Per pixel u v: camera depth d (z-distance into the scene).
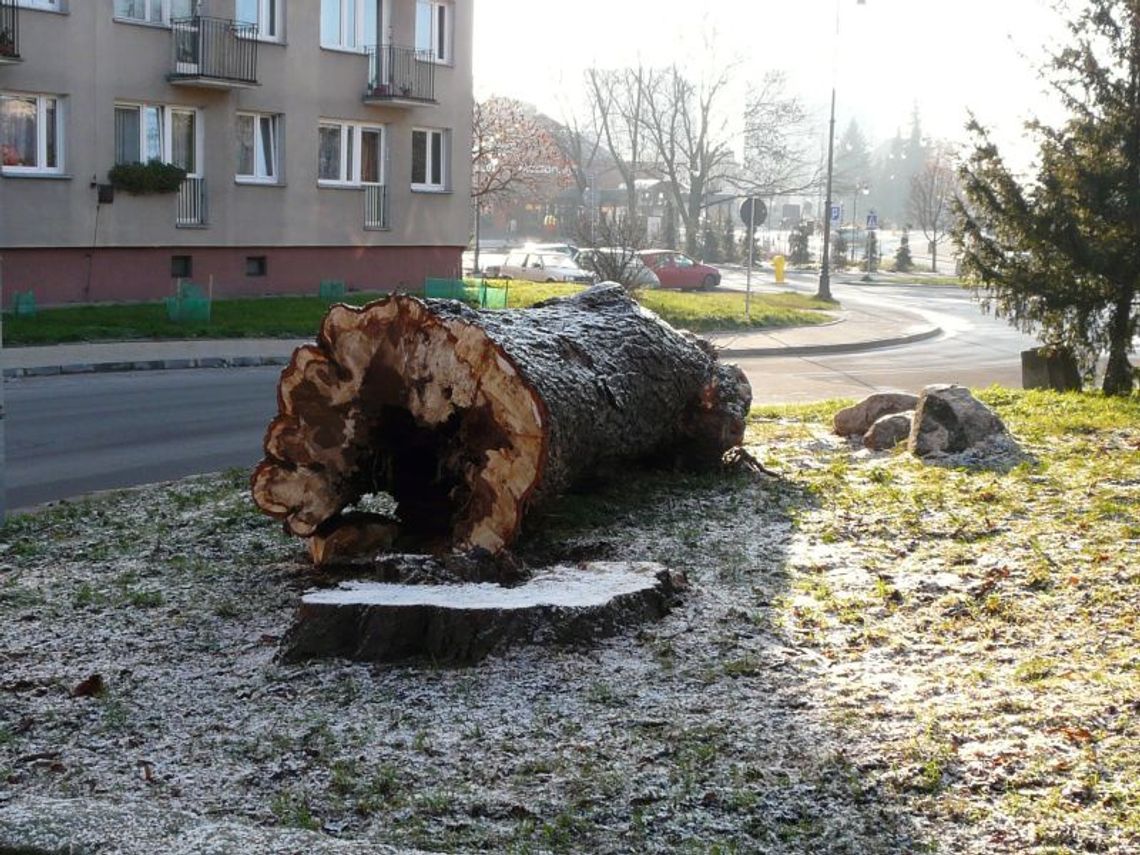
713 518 9.00
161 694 5.82
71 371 19.48
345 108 31.97
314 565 7.78
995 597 7.00
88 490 10.98
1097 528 8.48
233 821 4.39
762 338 29.98
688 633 6.45
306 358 7.52
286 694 5.75
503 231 103.31
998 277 16.98
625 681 5.82
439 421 7.28
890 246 105.06
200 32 28.30
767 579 7.47
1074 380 17.42
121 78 27.20
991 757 4.95
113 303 27.25
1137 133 16.16
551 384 7.55
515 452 7.14
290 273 31.28
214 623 6.82
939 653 6.24
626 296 9.61
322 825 4.49
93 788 4.84
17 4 25.23
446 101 34.44
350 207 32.38
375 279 33.25
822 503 9.51
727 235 79.25
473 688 5.73
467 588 6.54
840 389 20.66
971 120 16.73
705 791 4.71
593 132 88.00
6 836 3.89
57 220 26.31
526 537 7.95
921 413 11.48
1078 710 5.35
